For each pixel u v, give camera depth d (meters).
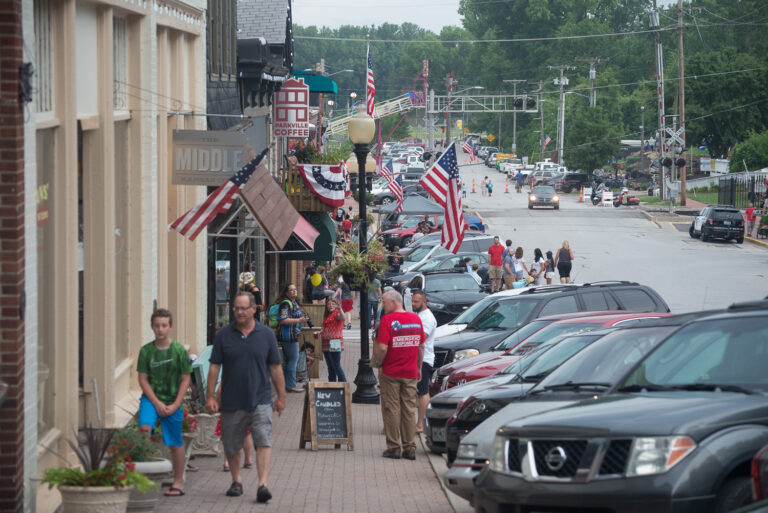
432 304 50.28
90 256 19.73
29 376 14.96
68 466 17.41
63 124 17.33
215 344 19.30
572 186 174.50
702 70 186.12
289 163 45.12
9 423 14.18
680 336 15.32
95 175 19.83
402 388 24.48
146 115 23.16
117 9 21.33
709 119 186.75
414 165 178.88
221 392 19.36
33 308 15.16
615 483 12.66
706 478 12.36
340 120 132.12
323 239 47.34
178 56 27.23
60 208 17.38
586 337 22.00
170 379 18.80
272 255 48.34
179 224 22.69
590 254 88.44
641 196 162.25
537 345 25.20
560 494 13.08
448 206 38.53
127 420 20.44
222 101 33.50
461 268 60.22
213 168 24.44
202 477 21.52
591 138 188.88
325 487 20.92
